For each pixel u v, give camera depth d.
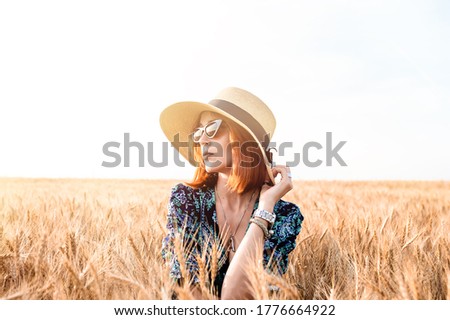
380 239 2.95
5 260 2.62
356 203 6.75
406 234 3.15
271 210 2.07
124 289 2.35
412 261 2.57
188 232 2.18
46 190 11.37
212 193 2.23
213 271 1.99
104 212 4.60
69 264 2.21
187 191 2.25
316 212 4.41
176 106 2.37
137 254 2.55
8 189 10.62
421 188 16.25
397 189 14.82
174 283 2.04
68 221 3.77
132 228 3.61
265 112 2.27
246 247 1.98
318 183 18.02
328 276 2.75
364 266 2.71
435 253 2.87
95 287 2.17
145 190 11.50
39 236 3.10
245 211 2.19
